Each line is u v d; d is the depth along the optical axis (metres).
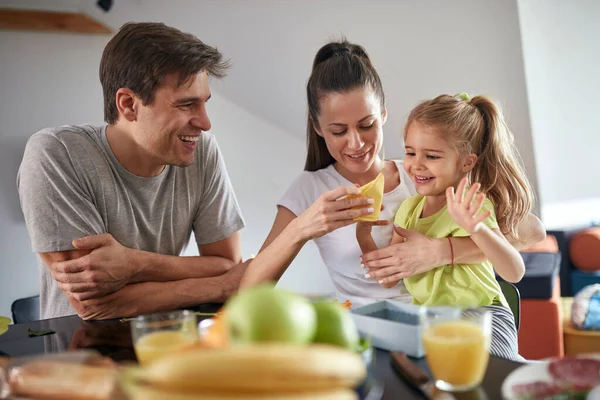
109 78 1.77
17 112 3.85
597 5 4.38
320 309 0.93
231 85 4.36
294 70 4.17
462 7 3.62
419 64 3.92
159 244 2.01
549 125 4.64
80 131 1.89
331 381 0.67
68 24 3.83
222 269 1.85
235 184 4.59
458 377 0.96
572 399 0.89
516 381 0.93
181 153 1.83
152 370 0.70
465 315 1.03
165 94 1.72
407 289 1.84
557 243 4.45
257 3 3.85
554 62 4.52
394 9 3.69
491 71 3.88
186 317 1.05
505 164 1.87
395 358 1.08
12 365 0.95
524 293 3.22
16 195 3.86
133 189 1.92
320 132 1.93
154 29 1.74
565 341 3.27
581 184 4.72
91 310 1.62
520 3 3.77
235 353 0.67
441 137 1.75
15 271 3.86
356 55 1.84
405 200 1.92
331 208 1.64
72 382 0.86
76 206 1.80
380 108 1.87
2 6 3.80
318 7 3.80
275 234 2.01
